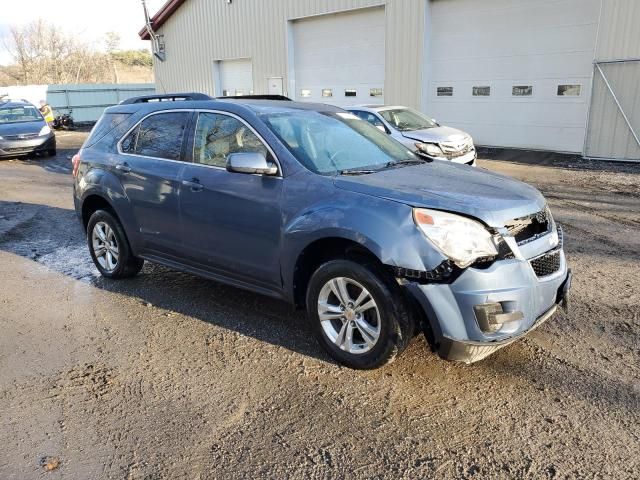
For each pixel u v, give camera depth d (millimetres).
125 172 4961
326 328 3684
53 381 3572
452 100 15430
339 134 4348
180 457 2807
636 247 6242
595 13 12516
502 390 3334
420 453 2795
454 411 3139
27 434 3020
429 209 3197
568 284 3590
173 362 3787
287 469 2703
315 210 3541
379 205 3318
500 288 3113
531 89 13906
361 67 17203
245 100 4711
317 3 17500
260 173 3807
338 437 2938
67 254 6570
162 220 4680
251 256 4043
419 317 3264
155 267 5938
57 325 4457
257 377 3559
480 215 3156
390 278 3305
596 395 3254
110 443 2930
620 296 4762
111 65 62500
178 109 4703
